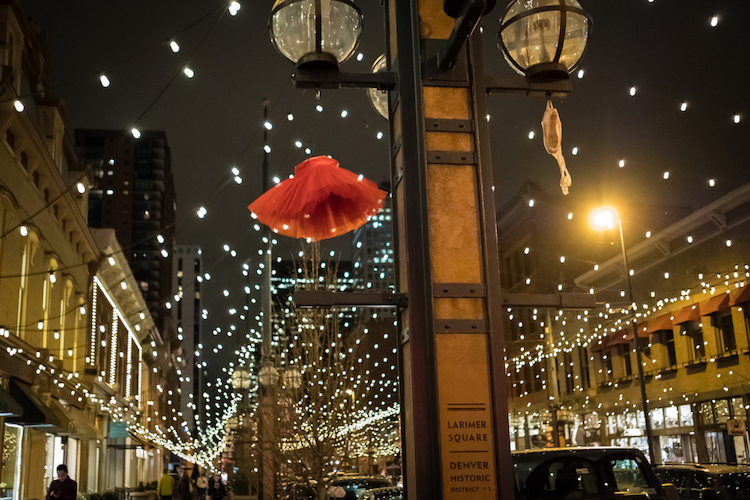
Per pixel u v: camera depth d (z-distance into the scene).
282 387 17.70
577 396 45.53
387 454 36.72
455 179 3.70
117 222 145.38
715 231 33.69
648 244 37.75
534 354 51.34
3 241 20.58
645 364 38.84
